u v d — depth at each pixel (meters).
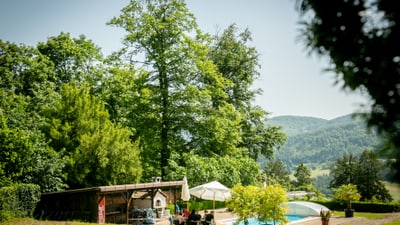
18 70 35.62
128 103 36.69
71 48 39.25
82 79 40.03
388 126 2.53
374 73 2.63
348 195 31.33
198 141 38.91
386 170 2.50
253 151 45.06
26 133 27.48
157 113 37.38
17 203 21.73
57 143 27.56
